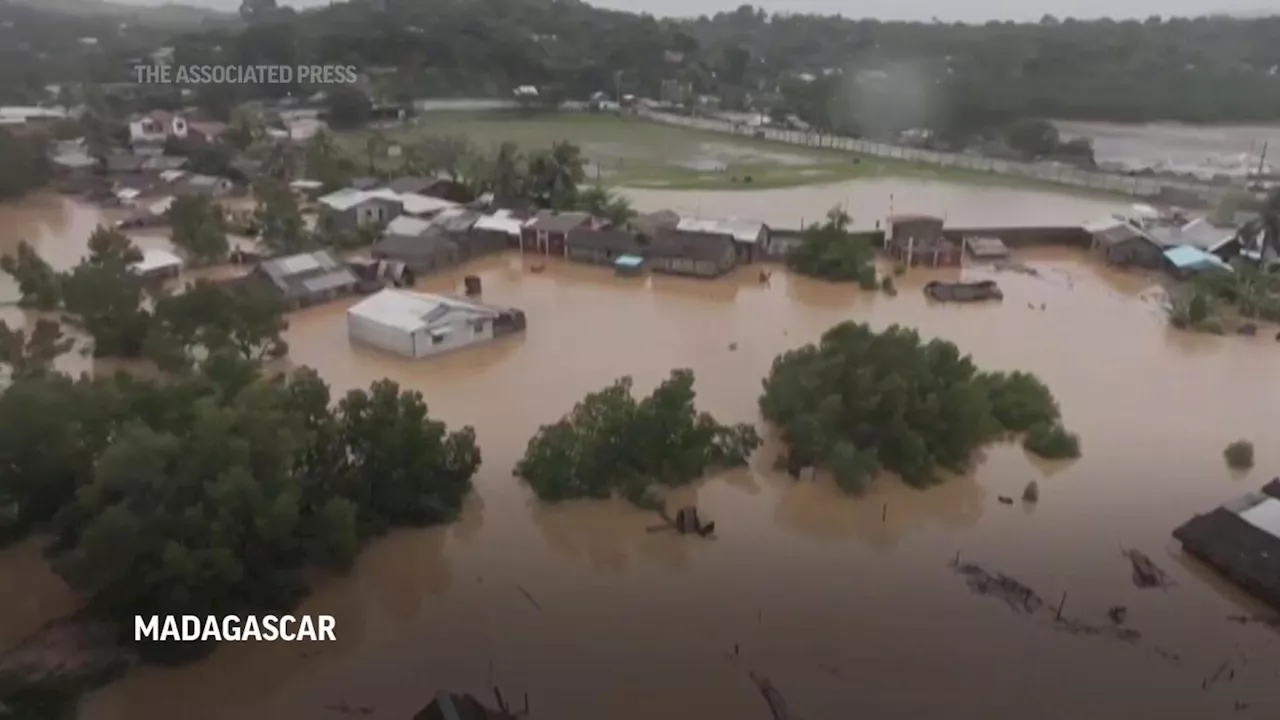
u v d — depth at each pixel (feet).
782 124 430.61
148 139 345.10
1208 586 105.29
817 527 116.47
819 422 128.36
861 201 297.53
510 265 228.22
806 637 96.37
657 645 95.20
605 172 331.77
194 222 216.74
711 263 216.33
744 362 167.32
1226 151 382.22
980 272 225.97
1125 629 97.81
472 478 125.59
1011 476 128.77
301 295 191.62
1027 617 99.81
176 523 92.43
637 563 109.09
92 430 111.45
